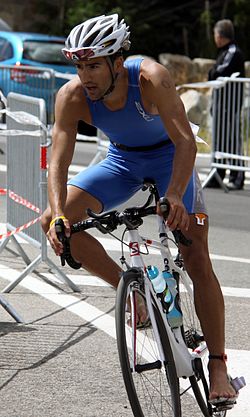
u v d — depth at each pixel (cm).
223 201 2064
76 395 866
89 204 850
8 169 1405
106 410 829
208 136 2944
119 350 689
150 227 1695
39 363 955
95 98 780
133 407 692
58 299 1219
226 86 2209
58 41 3288
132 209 724
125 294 702
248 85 2228
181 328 776
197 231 803
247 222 1831
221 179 2256
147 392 732
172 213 713
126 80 795
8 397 854
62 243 730
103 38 745
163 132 849
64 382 901
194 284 800
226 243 1634
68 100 809
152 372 748
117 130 834
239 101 2198
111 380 912
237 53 2245
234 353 1020
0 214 1750
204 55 4762
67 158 802
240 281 1370
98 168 873
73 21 4603
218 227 1769
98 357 983
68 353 992
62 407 832
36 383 895
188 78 3775
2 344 1016
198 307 798
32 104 1300
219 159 2219
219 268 1448
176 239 746
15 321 1109
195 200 820
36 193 1262
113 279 820
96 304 1200
